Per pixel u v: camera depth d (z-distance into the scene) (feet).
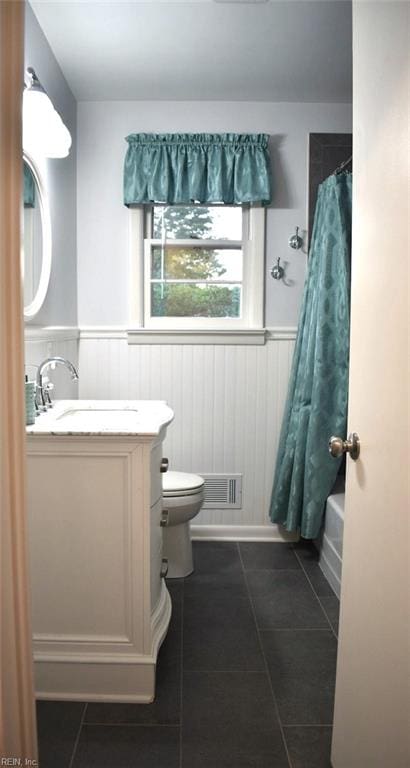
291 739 5.41
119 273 10.59
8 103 3.23
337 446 4.34
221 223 10.76
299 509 9.70
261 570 9.46
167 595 7.25
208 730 5.53
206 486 10.77
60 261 9.32
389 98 3.63
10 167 3.28
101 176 10.46
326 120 10.49
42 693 6.05
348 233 8.89
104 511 5.95
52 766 5.05
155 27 7.87
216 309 10.79
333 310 9.06
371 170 4.04
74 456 5.90
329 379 9.12
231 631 7.40
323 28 7.88
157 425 6.21
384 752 3.62
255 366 10.65
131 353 10.62
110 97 10.25
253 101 10.42
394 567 3.49
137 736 5.44
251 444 10.75
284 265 10.62
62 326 9.53
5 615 3.43
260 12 7.49
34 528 5.97
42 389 7.27
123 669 5.99
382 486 3.74
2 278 3.29
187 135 10.21
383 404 3.75
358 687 4.22
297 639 7.23
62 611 6.04
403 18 3.37
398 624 3.40
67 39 8.24
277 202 10.55
